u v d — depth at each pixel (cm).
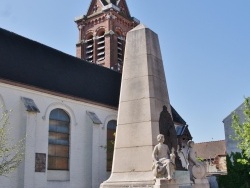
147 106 1445
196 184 1424
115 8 4100
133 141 1421
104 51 4025
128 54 1573
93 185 2562
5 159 1953
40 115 2373
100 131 2777
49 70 2689
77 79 2895
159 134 1338
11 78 2280
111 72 3459
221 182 3306
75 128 2605
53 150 2448
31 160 2188
